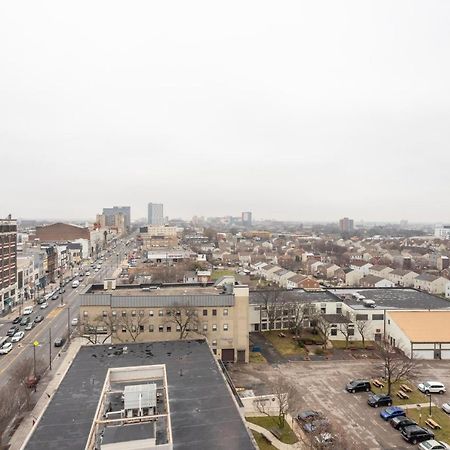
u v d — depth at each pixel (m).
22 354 77.00
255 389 62.62
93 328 77.31
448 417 54.62
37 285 141.25
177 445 32.00
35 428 34.22
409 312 87.25
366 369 71.56
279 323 96.31
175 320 76.94
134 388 36.53
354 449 44.84
